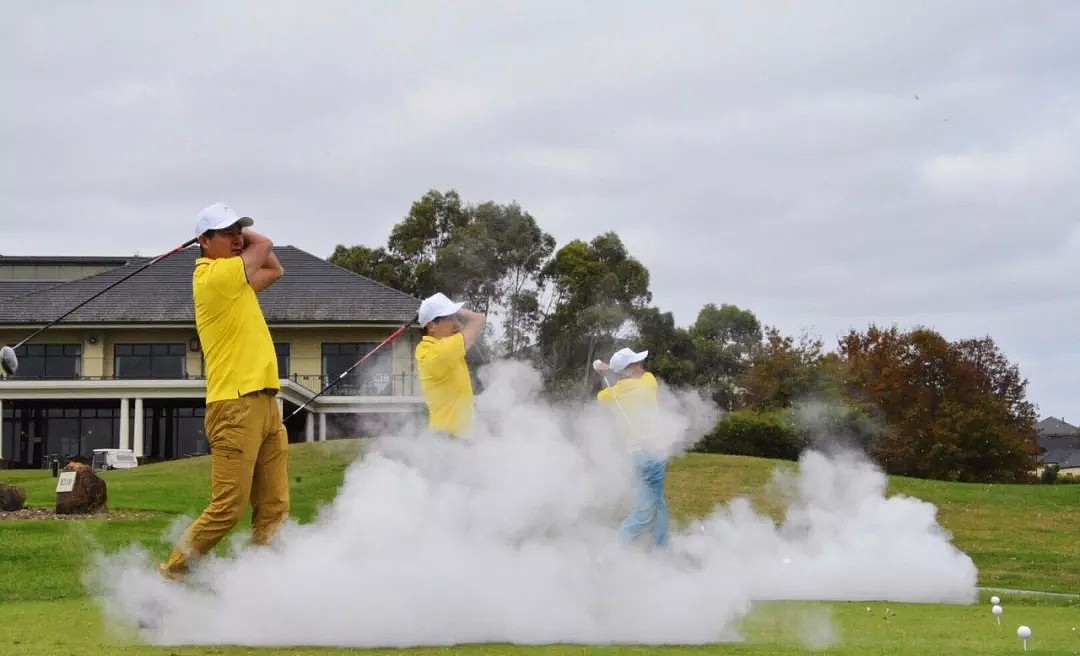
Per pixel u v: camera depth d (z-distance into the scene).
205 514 7.45
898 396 44.41
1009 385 51.34
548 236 54.00
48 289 49.06
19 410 48.41
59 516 17.61
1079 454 94.81
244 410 7.42
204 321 7.46
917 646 7.80
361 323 46.91
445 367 9.05
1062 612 11.08
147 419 48.06
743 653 7.17
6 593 10.23
